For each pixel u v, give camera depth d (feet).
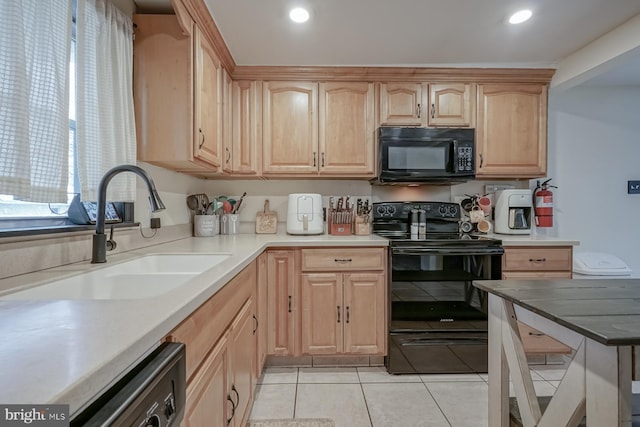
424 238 7.27
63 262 3.81
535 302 2.99
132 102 5.06
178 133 5.34
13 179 2.91
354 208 8.76
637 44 5.90
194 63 5.37
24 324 1.85
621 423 2.24
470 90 7.81
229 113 7.35
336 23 5.93
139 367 1.73
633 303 2.95
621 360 2.24
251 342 5.11
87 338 1.66
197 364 2.69
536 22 5.99
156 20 5.31
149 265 4.84
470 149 7.59
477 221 8.15
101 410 1.35
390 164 7.50
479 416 5.36
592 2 5.44
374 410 5.49
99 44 4.30
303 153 7.68
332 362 7.11
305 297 6.77
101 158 4.31
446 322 6.77
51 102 3.37
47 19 3.32
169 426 1.82
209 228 7.62
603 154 8.96
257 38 6.40
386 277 6.86
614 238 8.96
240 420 4.25
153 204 3.79
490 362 3.88
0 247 3.05
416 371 6.70
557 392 2.76
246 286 4.73
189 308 2.35
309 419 5.25
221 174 7.55
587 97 8.94
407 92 7.75
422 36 6.41
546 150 7.91
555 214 8.96
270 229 8.42
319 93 7.70
